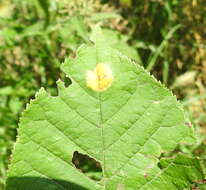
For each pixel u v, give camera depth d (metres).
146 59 0.54
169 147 0.26
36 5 0.54
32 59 0.56
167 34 0.55
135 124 0.26
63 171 0.26
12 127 0.50
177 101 0.26
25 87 0.53
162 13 0.57
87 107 0.26
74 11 0.51
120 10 0.57
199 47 0.57
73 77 0.25
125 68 0.25
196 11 0.57
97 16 0.52
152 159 0.26
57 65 0.52
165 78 0.52
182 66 0.56
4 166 0.47
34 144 0.26
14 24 0.55
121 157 0.26
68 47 0.52
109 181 0.26
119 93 0.25
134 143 0.26
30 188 0.26
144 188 0.26
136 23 0.57
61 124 0.26
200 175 0.26
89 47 0.25
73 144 0.26
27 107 0.25
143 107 0.26
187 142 0.26
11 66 0.56
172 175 0.26
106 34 0.51
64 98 0.26
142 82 0.25
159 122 0.26
